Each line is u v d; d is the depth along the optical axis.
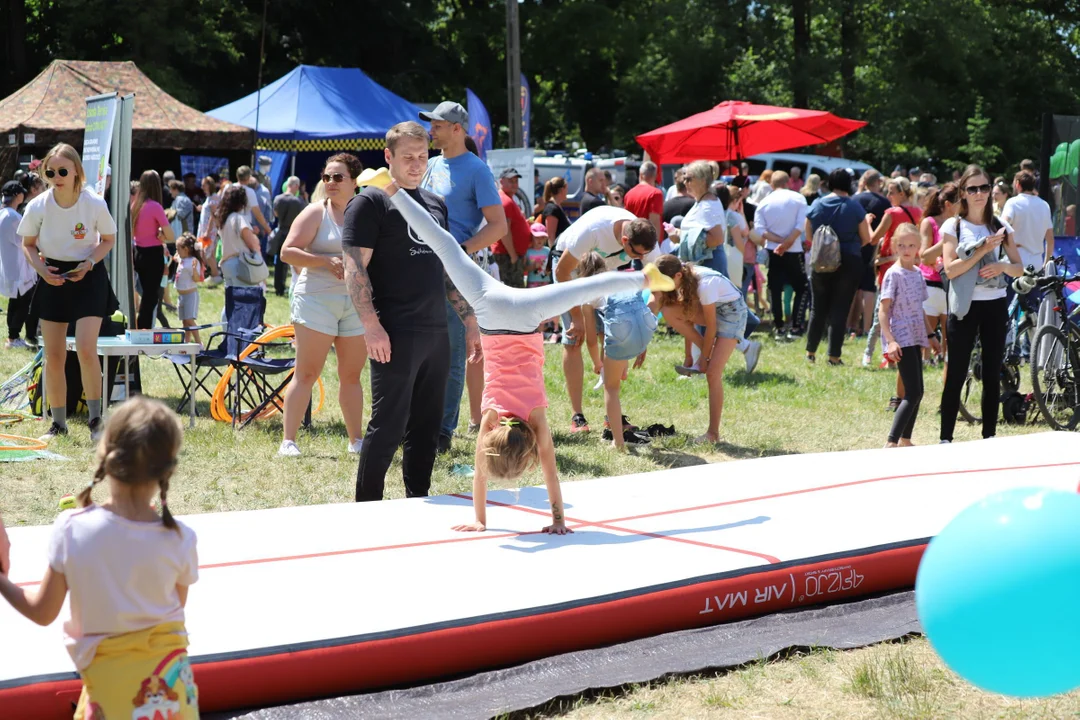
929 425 9.38
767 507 5.57
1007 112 35.41
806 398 10.30
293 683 3.58
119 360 8.72
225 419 8.71
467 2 39.16
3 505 6.11
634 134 37.72
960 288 7.82
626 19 38.03
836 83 34.62
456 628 3.84
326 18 35.94
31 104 18.28
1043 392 9.74
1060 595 2.74
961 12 34.09
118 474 2.65
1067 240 11.05
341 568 4.44
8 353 11.56
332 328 7.29
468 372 8.28
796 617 4.52
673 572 4.43
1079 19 37.53
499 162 14.64
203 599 4.03
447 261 4.78
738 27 35.22
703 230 10.48
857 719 3.66
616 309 7.64
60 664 3.38
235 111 21.84
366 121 21.83
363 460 5.68
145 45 31.45
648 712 3.68
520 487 6.16
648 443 8.23
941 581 2.89
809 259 12.03
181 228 17.31
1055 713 3.71
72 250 7.58
